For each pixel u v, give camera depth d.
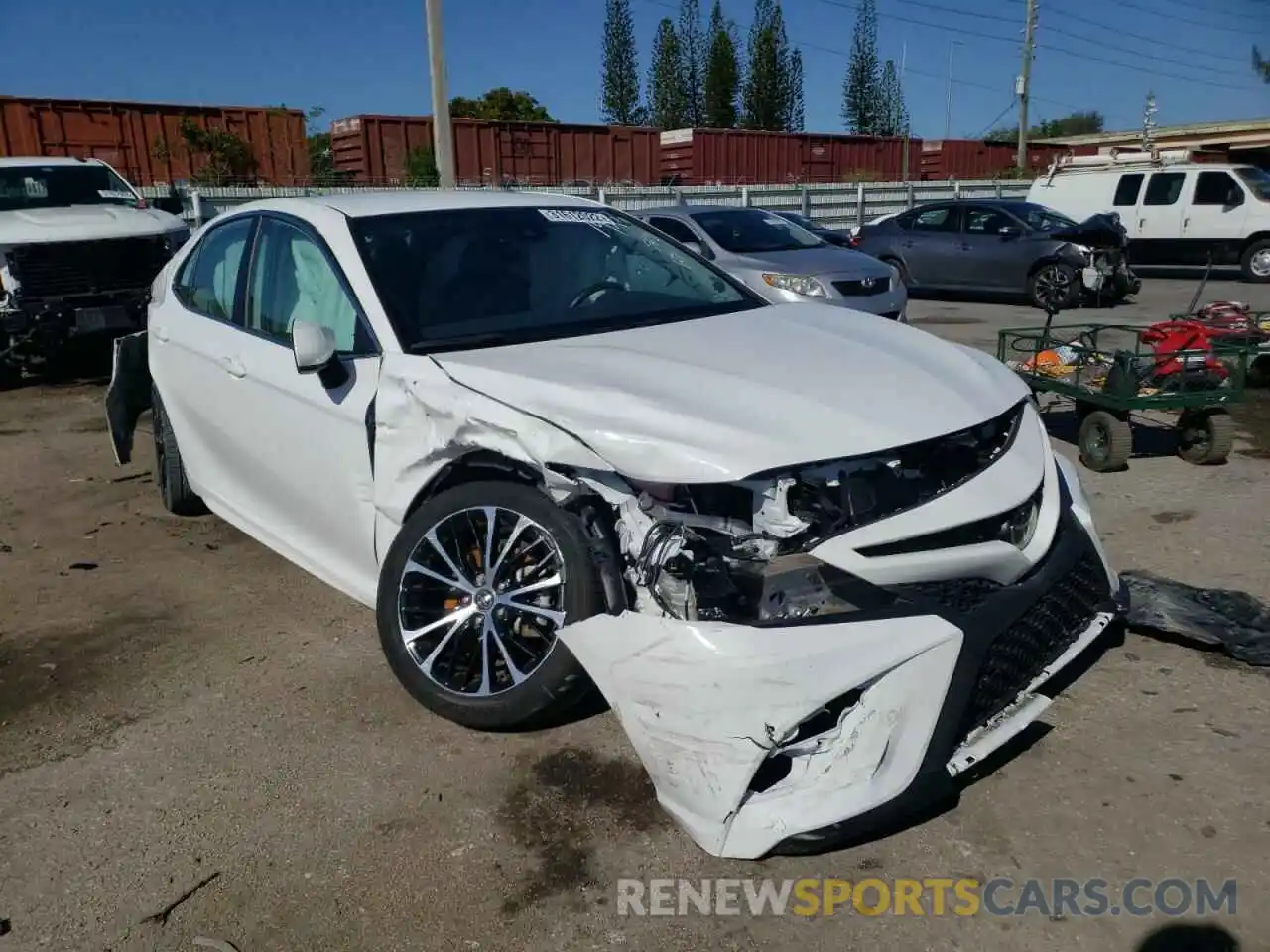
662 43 49.62
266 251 4.33
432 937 2.53
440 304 3.73
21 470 6.72
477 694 3.24
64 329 9.34
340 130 23.34
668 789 2.68
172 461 5.42
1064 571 3.04
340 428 3.67
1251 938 2.42
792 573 2.68
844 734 2.60
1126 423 5.94
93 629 4.29
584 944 2.49
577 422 2.95
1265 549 4.70
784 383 3.13
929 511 2.82
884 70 52.62
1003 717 2.84
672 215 11.60
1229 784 2.97
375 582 3.75
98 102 19.27
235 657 3.99
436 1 15.14
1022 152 35.00
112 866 2.83
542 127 24.81
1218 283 17.38
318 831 2.93
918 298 16.77
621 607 2.92
